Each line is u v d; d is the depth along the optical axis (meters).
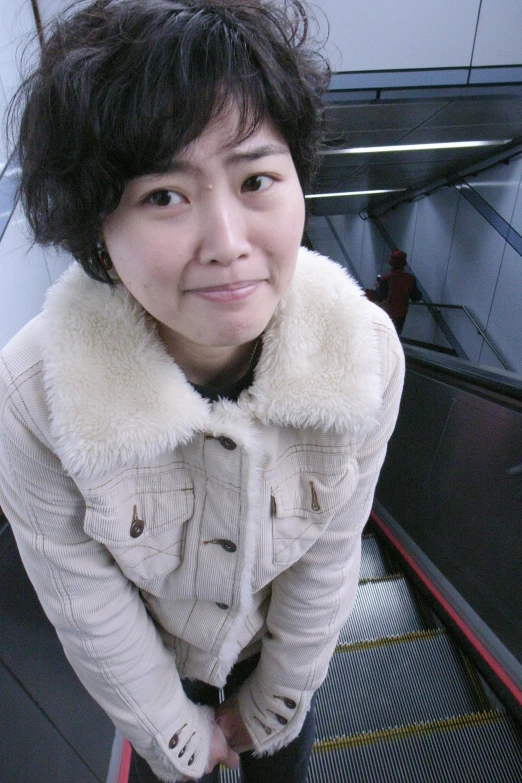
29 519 0.69
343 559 0.91
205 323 0.50
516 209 5.71
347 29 4.09
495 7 4.09
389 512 3.22
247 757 1.16
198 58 0.40
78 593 0.74
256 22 0.45
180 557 0.76
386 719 2.01
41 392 0.57
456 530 2.49
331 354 0.62
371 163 7.03
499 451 2.25
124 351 0.56
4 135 0.53
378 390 0.64
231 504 0.69
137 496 0.67
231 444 0.63
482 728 1.89
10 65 1.75
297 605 0.92
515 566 2.05
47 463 0.62
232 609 0.83
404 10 4.04
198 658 0.97
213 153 0.43
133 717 0.86
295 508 0.76
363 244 11.60
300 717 1.01
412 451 3.05
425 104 4.57
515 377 2.29
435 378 2.90
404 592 2.69
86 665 0.81
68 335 0.55
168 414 0.58
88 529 0.65
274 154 0.46
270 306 0.53
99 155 0.43
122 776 1.50
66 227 0.49
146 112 0.40
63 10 0.45
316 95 0.52
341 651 2.28
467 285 6.86
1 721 1.06
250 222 0.46
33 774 1.11
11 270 2.03
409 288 6.75
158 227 0.45
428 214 8.29
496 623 2.11
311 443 0.71
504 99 4.56
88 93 0.41
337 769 1.81
